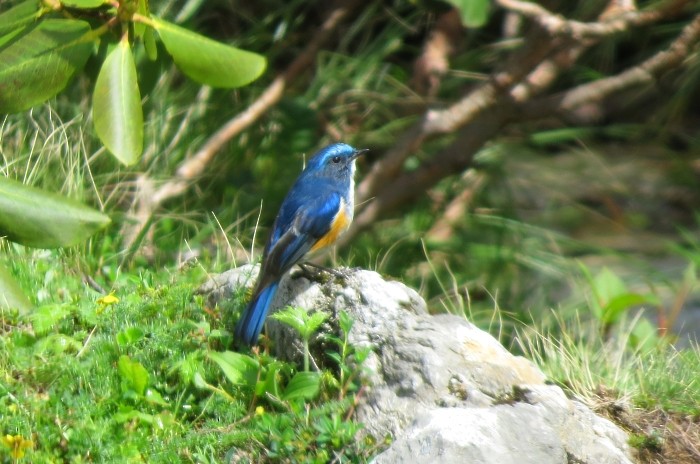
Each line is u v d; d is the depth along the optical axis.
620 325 10.48
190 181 13.75
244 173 14.91
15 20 7.24
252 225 13.87
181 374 7.68
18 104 7.21
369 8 16.62
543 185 17.81
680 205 18.25
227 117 15.12
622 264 15.93
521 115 13.52
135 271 10.59
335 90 16.17
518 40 15.40
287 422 7.15
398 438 6.95
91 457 7.02
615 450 7.34
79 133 12.76
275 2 17.05
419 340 7.65
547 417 7.28
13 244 9.81
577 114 19.12
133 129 6.99
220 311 8.54
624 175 18.73
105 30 7.20
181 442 7.07
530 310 13.19
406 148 13.50
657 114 18.84
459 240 14.64
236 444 7.12
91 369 7.79
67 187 11.56
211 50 7.14
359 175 15.43
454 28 15.80
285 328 8.05
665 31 16.58
